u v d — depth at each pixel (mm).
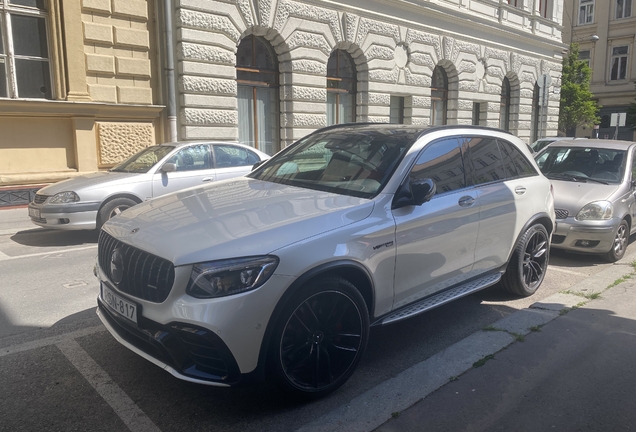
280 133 14945
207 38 12453
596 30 38906
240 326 2775
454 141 4438
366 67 16531
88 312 4730
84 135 11250
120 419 2980
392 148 4035
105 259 3410
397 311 3762
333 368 3311
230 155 9219
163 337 2814
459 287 4336
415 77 18203
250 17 13234
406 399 3254
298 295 2998
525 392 3369
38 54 10883
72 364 3641
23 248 7496
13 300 5070
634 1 37094
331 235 3170
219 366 2832
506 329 4375
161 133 12469
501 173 4906
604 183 7262
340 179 3926
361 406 3162
